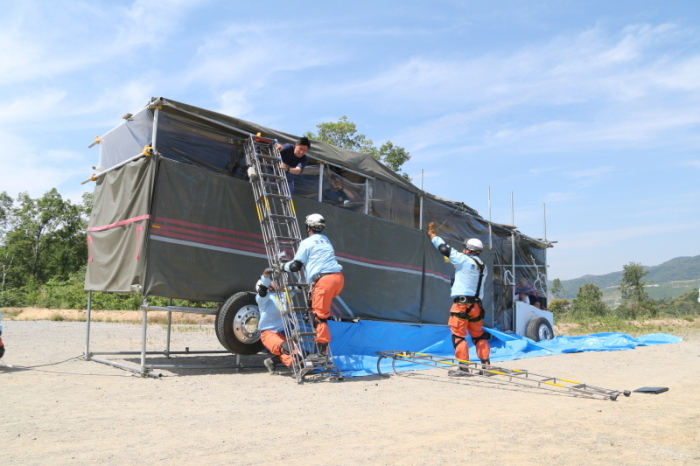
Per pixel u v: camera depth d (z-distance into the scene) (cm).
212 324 2136
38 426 436
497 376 784
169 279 754
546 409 520
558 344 1313
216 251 809
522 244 1611
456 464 327
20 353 948
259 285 777
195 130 827
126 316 2120
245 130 868
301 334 748
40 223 4400
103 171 866
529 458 339
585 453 351
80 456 350
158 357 971
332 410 520
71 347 1067
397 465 327
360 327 977
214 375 780
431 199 1239
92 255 877
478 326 859
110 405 532
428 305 1198
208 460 341
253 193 856
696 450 359
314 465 328
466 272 852
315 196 990
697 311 3631
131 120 827
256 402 563
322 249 782
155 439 396
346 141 3209
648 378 773
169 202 763
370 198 1083
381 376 802
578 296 5869
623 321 2522
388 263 1093
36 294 2833
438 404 556
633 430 419
